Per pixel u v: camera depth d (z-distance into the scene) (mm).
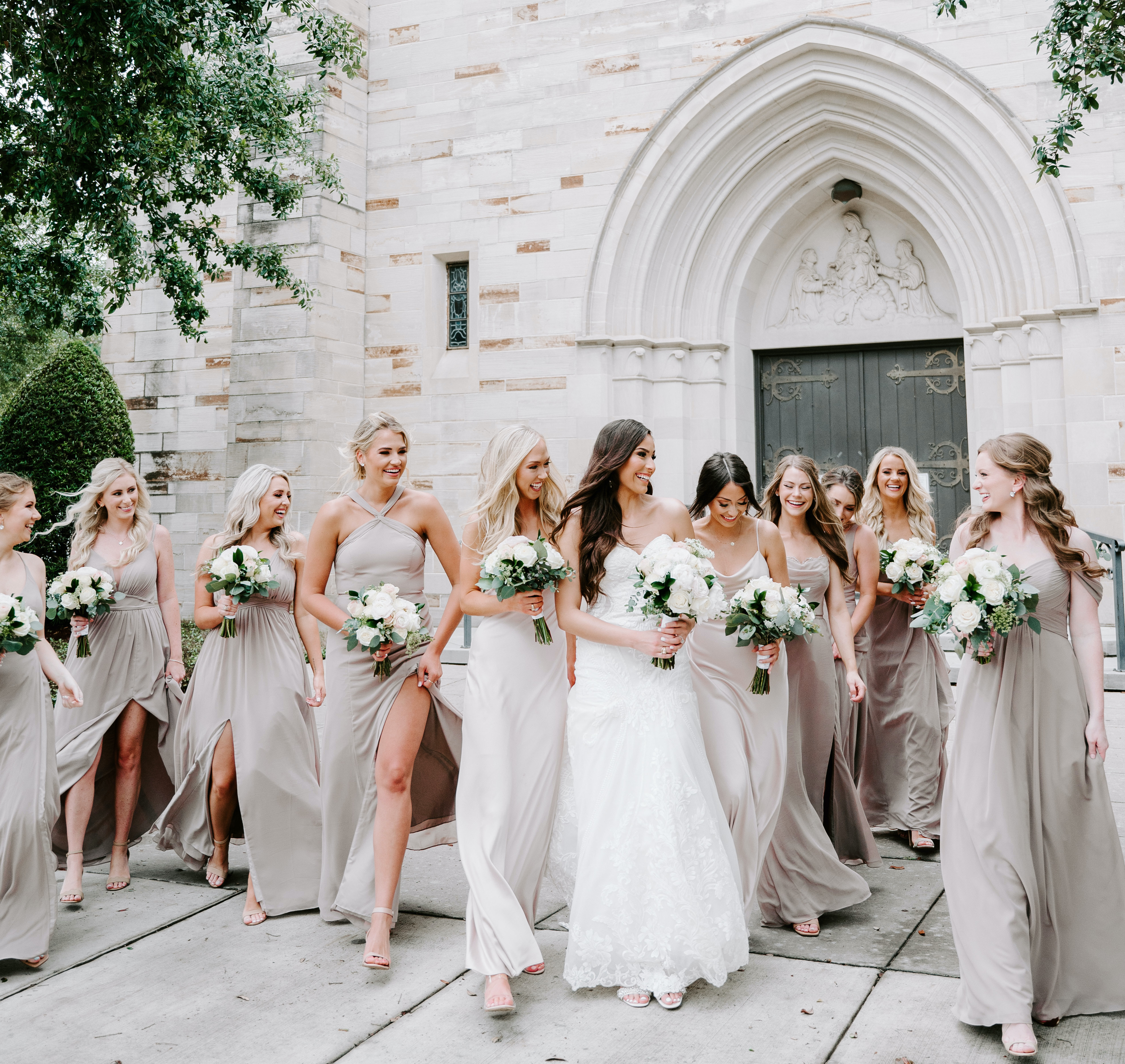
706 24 10594
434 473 11680
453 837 4191
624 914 3133
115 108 7266
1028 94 9461
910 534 5199
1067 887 3066
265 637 4312
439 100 11773
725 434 11227
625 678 3352
